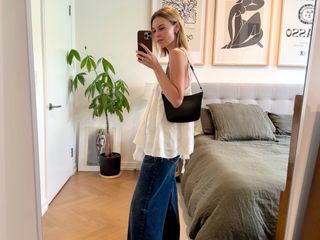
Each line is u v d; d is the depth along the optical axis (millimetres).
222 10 2982
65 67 2521
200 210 1860
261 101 2908
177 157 1516
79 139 2838
